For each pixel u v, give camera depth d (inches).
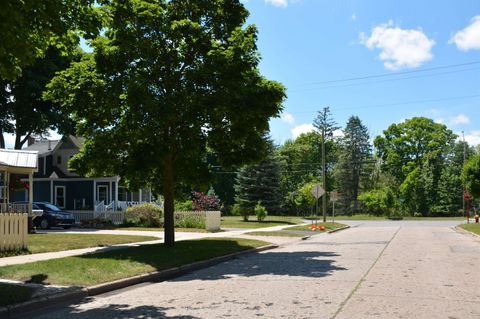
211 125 676.7
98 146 705.6
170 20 676.1
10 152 1029.2
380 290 392.5
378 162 3543.3
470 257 634.8
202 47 668.1
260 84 661.9
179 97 625.3
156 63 652.7
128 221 1347.2
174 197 808.3
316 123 3663.9
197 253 655.8
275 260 642.2
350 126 3577.8
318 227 1379.2
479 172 1488.7
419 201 2842.0
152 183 791.1
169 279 502.3
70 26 399.9
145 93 598.2
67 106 658.2
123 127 661.9
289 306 335.3
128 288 450.3
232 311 323.3
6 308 328.2
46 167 1660.9
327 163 3661.4
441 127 3272.6
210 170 763.4
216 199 1935.3
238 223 1612.9
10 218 629.9
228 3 698.2
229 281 465.7
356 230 1406.3
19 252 630.5
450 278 454.3
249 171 1945.1
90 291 414.3
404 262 581.6
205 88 649.0
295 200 2657.5
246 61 647.8
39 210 1151.0
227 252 705.0
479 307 327.6
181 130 663.8
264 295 380.2
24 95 1349.7
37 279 436.8
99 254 618.8
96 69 650.8
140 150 657.6
